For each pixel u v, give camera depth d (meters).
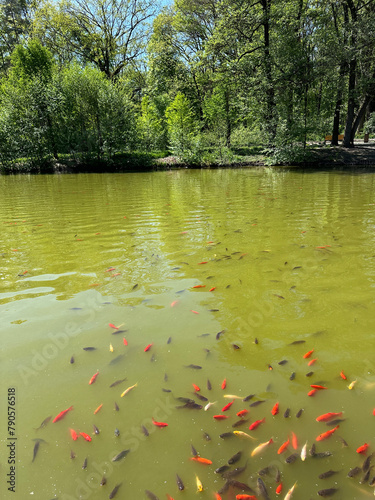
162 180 16.78
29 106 22.27
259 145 27.11
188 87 30.23
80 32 29.52
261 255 4.98
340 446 1.93
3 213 8.72
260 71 20.84
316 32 20.39
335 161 21.12
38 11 28.23
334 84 21.80
